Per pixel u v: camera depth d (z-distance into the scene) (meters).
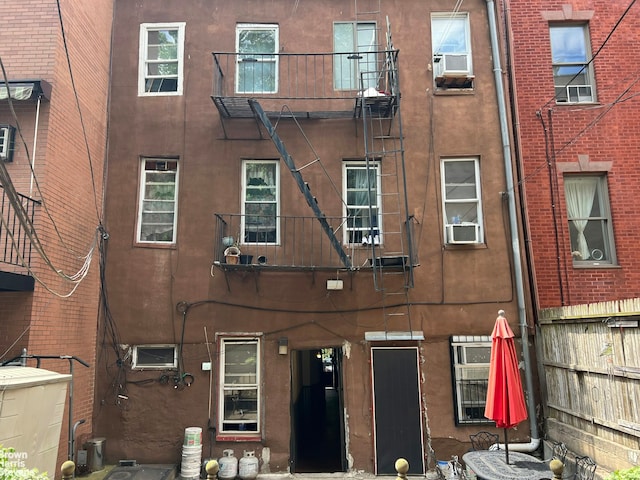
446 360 8.12
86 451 7.52
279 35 9.20
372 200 8.72
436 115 8.89
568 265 8.48
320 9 9.27
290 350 8.21
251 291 8.39
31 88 6.66
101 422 8.06
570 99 9.14
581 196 8.93
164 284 8.43
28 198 6.22
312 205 7.95
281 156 8.82
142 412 8.08
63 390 4.86
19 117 7.05
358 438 7.92
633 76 9.02
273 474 7.80
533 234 8.59
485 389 8.06
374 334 8.17
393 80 8.54
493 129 8.82
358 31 9.30
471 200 8.71
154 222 8.80
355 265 8.39
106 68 8.98
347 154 8.80
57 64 7.23
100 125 8.67
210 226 8.60
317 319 8.29
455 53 9.20
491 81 8.98
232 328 8.29
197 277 8.45
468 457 5.96
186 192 8.70
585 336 6.73
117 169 8.80
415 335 8.13
